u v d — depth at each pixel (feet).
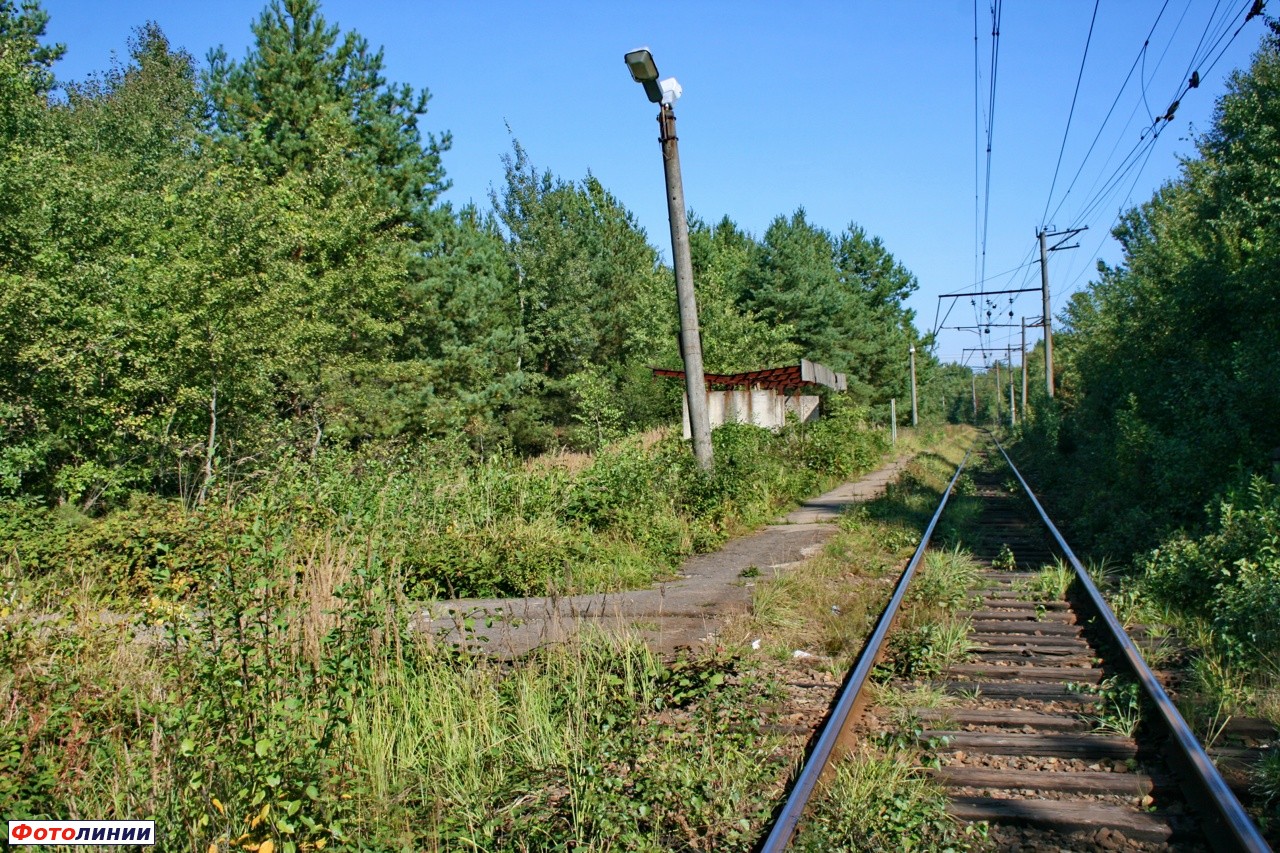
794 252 164.35
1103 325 108.37
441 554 35.83
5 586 24.66
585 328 120.98
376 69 93.04
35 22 79.46
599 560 38.27
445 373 93.35
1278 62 74.08
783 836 14.02
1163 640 26.78
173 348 52.75
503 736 19.11
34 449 48.57
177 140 95.91
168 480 58.44
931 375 283.79
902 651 25.21
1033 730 19.92
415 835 15.47
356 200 76.13
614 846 14.70
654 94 53.57
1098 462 68.13
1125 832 15.03
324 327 66.44
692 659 24.39
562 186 132.26
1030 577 37.50
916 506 61.57
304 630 21.48
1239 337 61.57
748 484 58.39
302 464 47.73
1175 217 106.42
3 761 15.87
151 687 19.11
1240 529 30.99
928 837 14.74
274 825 14.01
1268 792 16.03
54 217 51.75
